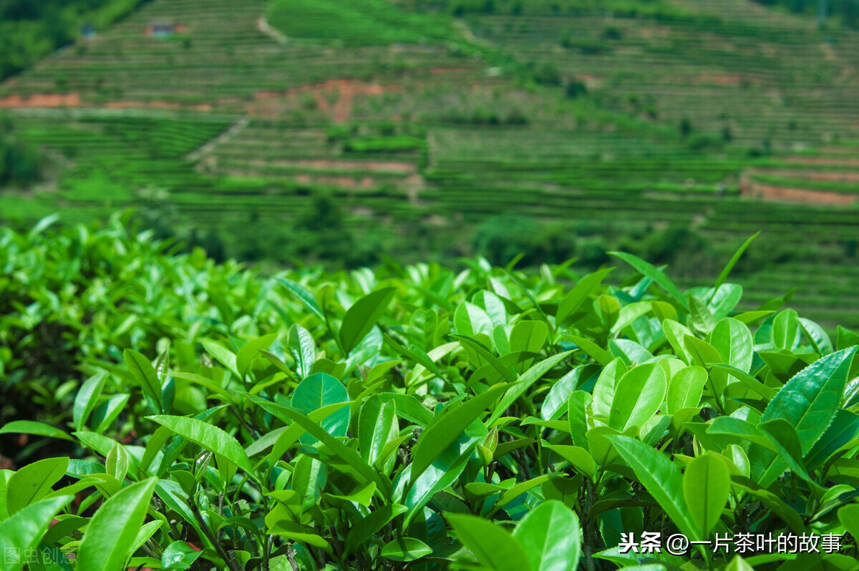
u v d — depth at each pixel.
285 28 147.75
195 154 112.81
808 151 106.06
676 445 1.46
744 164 103.44
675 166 102.69
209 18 150.25
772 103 125.25
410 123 118.38
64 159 108.94
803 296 73.62
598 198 98.25
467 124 118.50
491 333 2.04
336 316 2.65
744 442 1.36
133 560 1.37
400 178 105.31
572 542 0.96
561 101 126.06
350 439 1.49
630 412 1.41
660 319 2.20
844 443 1.29
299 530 1.34
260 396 2.04
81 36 143.38
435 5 166.75
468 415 1.25
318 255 86.50
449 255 85.88
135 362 1.73
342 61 137.25
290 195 102.06
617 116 123.12
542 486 1.45
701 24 149.88
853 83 130.25
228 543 1.65
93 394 1.89
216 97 125.56
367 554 1.38
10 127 115.19
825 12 153.00
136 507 1.11
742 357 1.71
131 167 106.75
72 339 3.39
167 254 5.21
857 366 1.70
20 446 3.69
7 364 3.46
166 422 1.32
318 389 1.58
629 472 1.34
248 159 110.81
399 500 1.33
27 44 137.12
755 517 1.47
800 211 90.25
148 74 134.00
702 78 134.00
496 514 1.59
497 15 157.12
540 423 1.44
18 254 4.74
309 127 118.81
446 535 1.39
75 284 4.46
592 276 1.99
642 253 80.44
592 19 153.12
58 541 1.44
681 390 1.50
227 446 1.35
